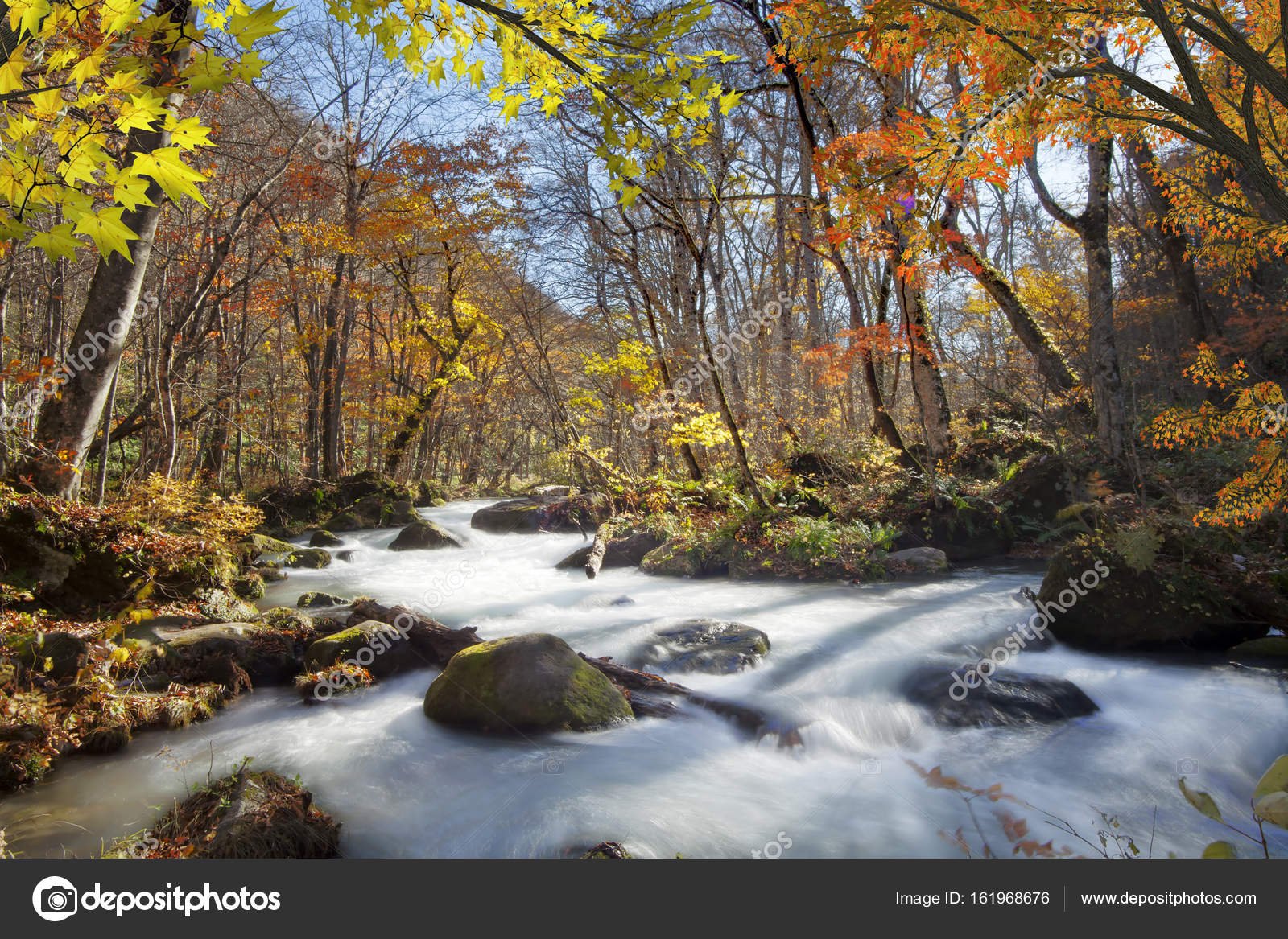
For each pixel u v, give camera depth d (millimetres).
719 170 12828
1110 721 5359
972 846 3791
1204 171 11898
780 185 20297
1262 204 12211
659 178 11680
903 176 4617
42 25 1651
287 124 13711
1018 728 5254
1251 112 3053
